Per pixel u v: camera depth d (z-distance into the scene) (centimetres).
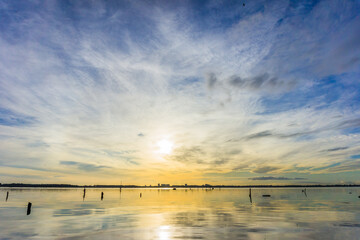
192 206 4547
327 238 1853
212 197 8250
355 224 2397
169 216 3053
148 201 6034
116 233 2045
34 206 4425
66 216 3062
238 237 1886
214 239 1827
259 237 1888
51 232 2089
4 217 2972
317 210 3672
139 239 1842
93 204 4959
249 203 5278
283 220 2672
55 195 9000
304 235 1941
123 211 3647
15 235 1983
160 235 1962
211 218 2855
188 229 2192
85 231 2122
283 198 7238
